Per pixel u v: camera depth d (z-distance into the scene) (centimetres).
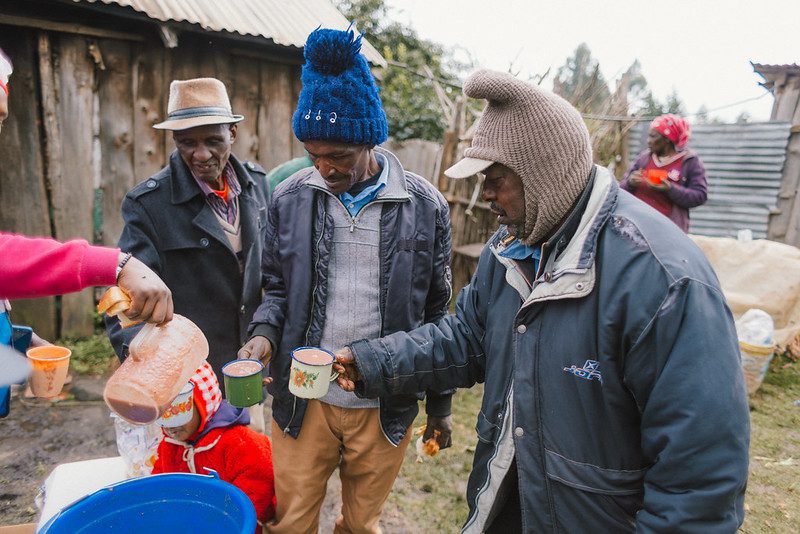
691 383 111
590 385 127
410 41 1053
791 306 514
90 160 448
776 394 453
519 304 143
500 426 146
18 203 432
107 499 131
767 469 346
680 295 114
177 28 428
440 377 168
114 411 126
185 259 227
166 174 226
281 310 199
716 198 706
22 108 420
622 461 129
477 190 623
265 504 197
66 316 466
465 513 289
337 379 173
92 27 425
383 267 187
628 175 507
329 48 158
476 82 128
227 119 224
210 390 185
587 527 132
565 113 127
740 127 680
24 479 298
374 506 209
